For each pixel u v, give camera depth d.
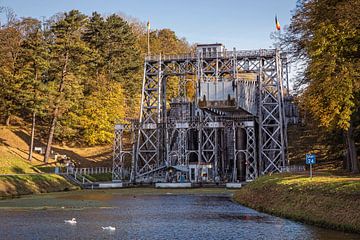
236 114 88.31
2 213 38.72
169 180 82.00
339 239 23.34
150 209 42.19
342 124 39.84
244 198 46.25
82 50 95.38
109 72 124.75
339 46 39.06
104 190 71.75
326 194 30.11
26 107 90.81
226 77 103.94
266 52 89.31
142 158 89.12
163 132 91.06
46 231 28.55
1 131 102.06
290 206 33.56
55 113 92.50
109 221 33.50
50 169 86.69
